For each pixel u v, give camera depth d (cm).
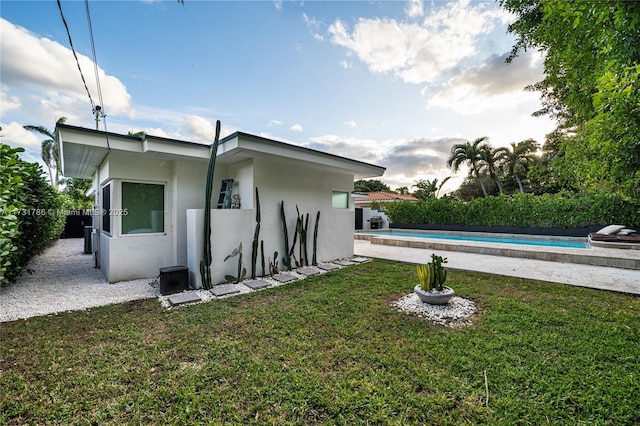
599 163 432
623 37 228
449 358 278
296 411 210
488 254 941
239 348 302
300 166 739
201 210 550
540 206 1427
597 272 654
